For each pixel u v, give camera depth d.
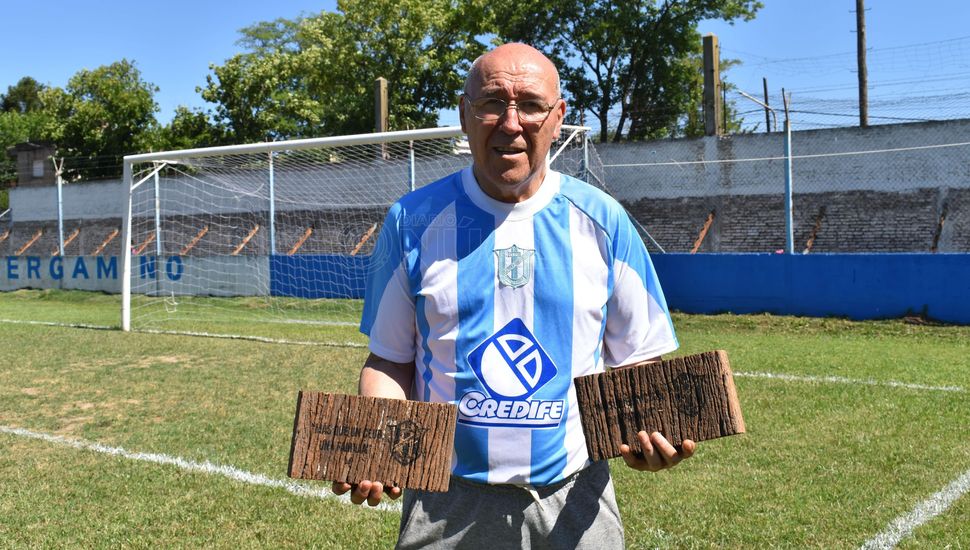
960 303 11.73
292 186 20.72
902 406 6.64
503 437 1.97
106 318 15.38
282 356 10.03
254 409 6.93
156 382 8.25
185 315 15.83
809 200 19.14
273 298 17.64
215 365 9.33
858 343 10.89
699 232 19.98
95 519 4.26
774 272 13.25
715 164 19.94
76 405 7.17
